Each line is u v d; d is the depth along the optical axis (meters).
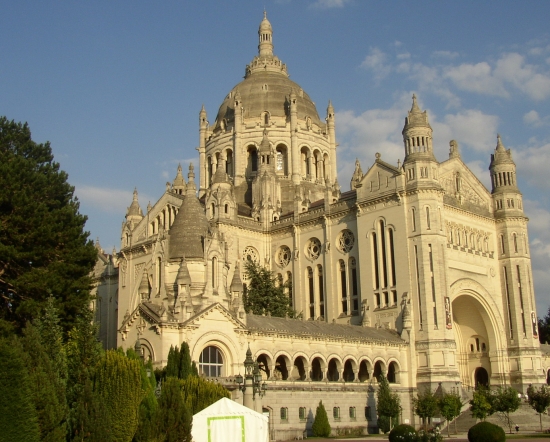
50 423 41.12
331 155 130.50
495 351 108.19
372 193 101.69
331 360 91.81
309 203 115.56
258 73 136.25
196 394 54.78
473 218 109.25
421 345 92.56
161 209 110.75
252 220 113.38
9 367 39.44
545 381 109.31
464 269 104.50
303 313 107.88
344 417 82.56
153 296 79.06
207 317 74.00
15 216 68.50
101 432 42.84
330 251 106.25
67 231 72.12
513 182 114.81
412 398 88.94
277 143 124.62
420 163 97.38
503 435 60.19
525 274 110.62
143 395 48.94
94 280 77.12
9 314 68.44
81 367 50.31
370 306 99.06
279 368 89.81
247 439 47.34
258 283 102.81
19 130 79.81
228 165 127.50
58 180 77.00
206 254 77.62
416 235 95.44
